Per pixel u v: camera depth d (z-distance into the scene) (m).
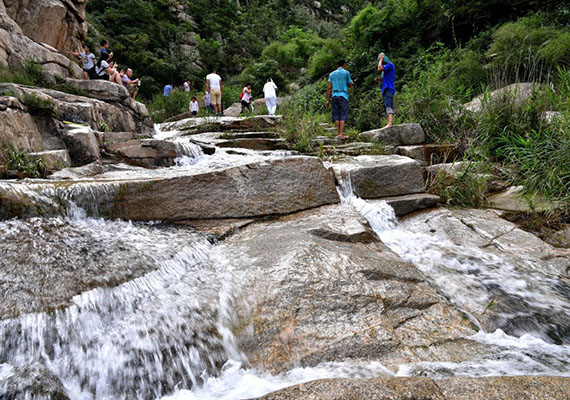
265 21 38.91
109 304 2.45
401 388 1.64
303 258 3.12
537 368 2.12
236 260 3.18
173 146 5.97
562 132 5.25
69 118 6.04
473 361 2.24
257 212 4.22
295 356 2.32
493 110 6.69
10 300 2.20
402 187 5.35
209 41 32.88
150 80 25.09
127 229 3.50
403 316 2.69
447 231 4.40
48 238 2.96
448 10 14.42
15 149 4.30
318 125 8.61
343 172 5.23
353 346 2.38
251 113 13.72
